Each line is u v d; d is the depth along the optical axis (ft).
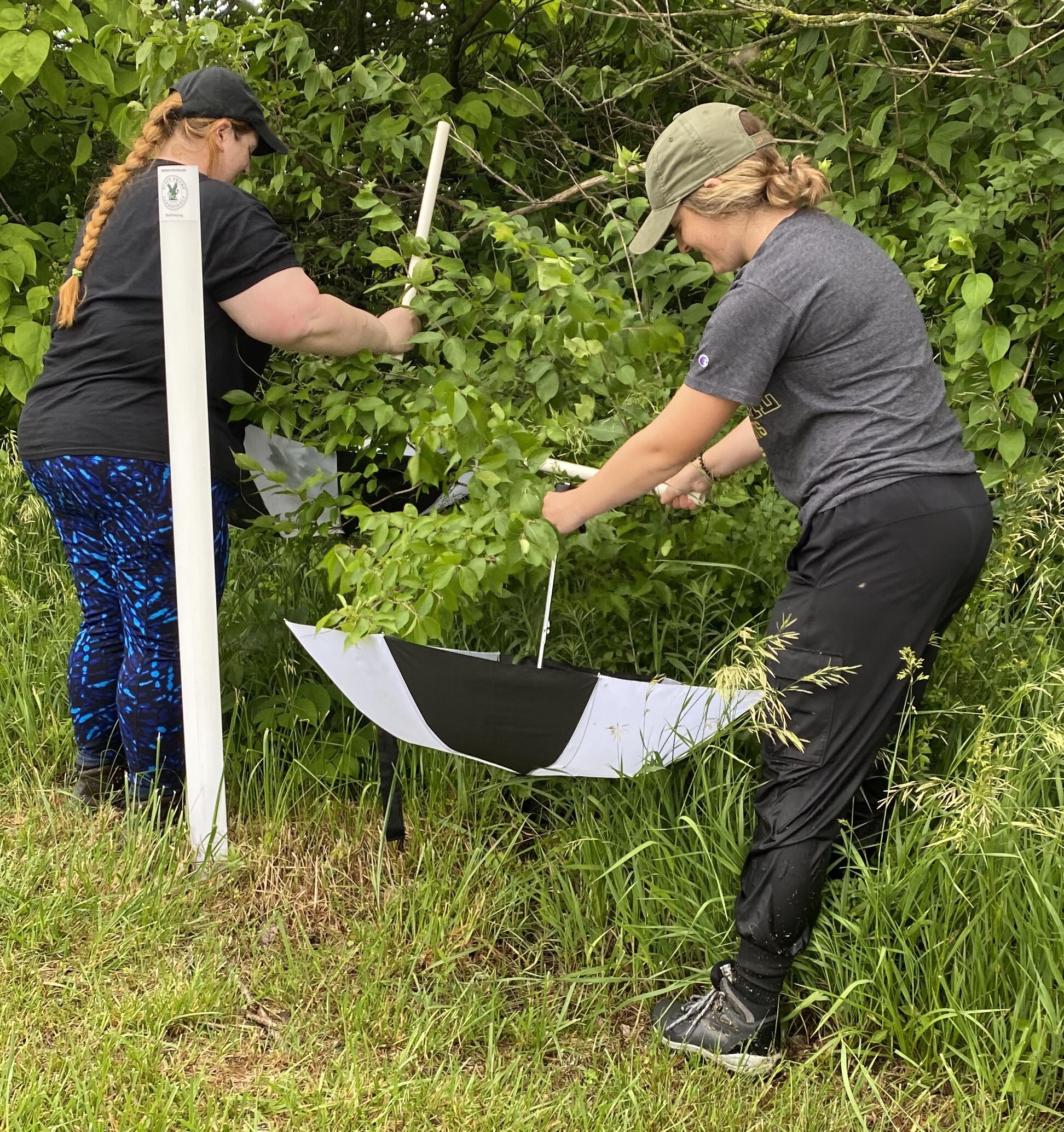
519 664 8.42
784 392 6.82
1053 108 10.36
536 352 8.64
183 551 8.22
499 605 9.95
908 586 6.71
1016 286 10.64
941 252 10.48
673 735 7.70
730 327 6.50
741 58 12.05
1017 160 10.68
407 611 7.61
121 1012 7.27
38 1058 6.91
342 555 8.02
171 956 7.97
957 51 11.95
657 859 8.18
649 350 8.36
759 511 9.93
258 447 9.82
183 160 8.55
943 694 8.69
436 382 8.90
